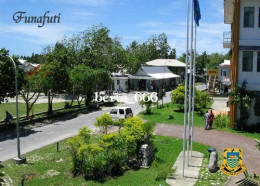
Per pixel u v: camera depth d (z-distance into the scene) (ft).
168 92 201.57
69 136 78.79
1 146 69.26
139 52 278.67
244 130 81.51
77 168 49.85
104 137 51.88
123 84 198.70
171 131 81.41
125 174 49.93
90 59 185.06
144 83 213.25
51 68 102.63
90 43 190.29
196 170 51.34
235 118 83.71
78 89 125.49
